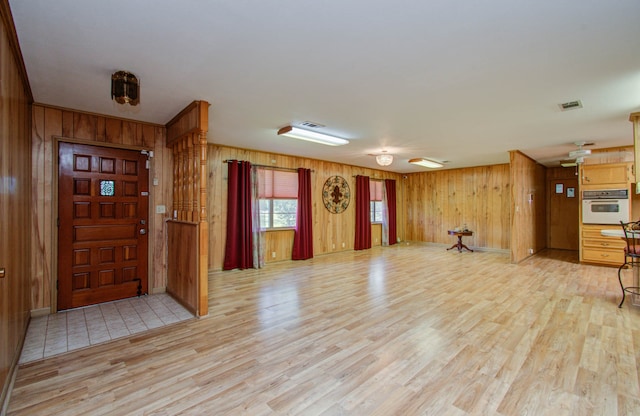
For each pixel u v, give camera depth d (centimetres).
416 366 232
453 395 197
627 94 302
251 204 588
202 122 325
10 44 198
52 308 341
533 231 724
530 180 698
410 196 972
